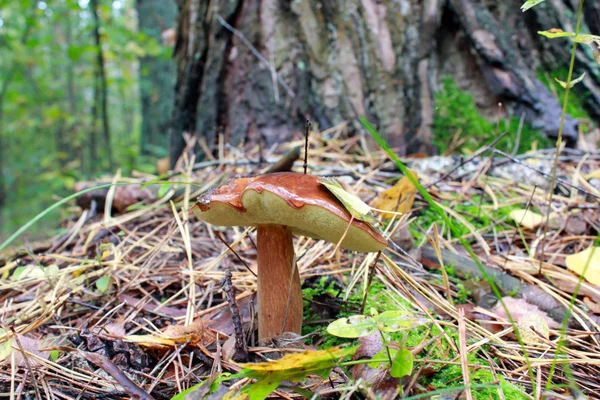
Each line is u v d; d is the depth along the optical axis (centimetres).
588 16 44
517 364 22
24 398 21
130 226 38
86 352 21
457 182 40
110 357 22
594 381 21
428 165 42
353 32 46
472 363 21
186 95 54
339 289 28
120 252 33
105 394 20
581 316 25
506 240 33
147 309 27
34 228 145
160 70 156
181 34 55
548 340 23
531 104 43
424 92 45
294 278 23
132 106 253
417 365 20
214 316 26
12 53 161
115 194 40
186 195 39
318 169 41
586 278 27
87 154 218
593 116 44
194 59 52
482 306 26
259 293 23
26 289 30
